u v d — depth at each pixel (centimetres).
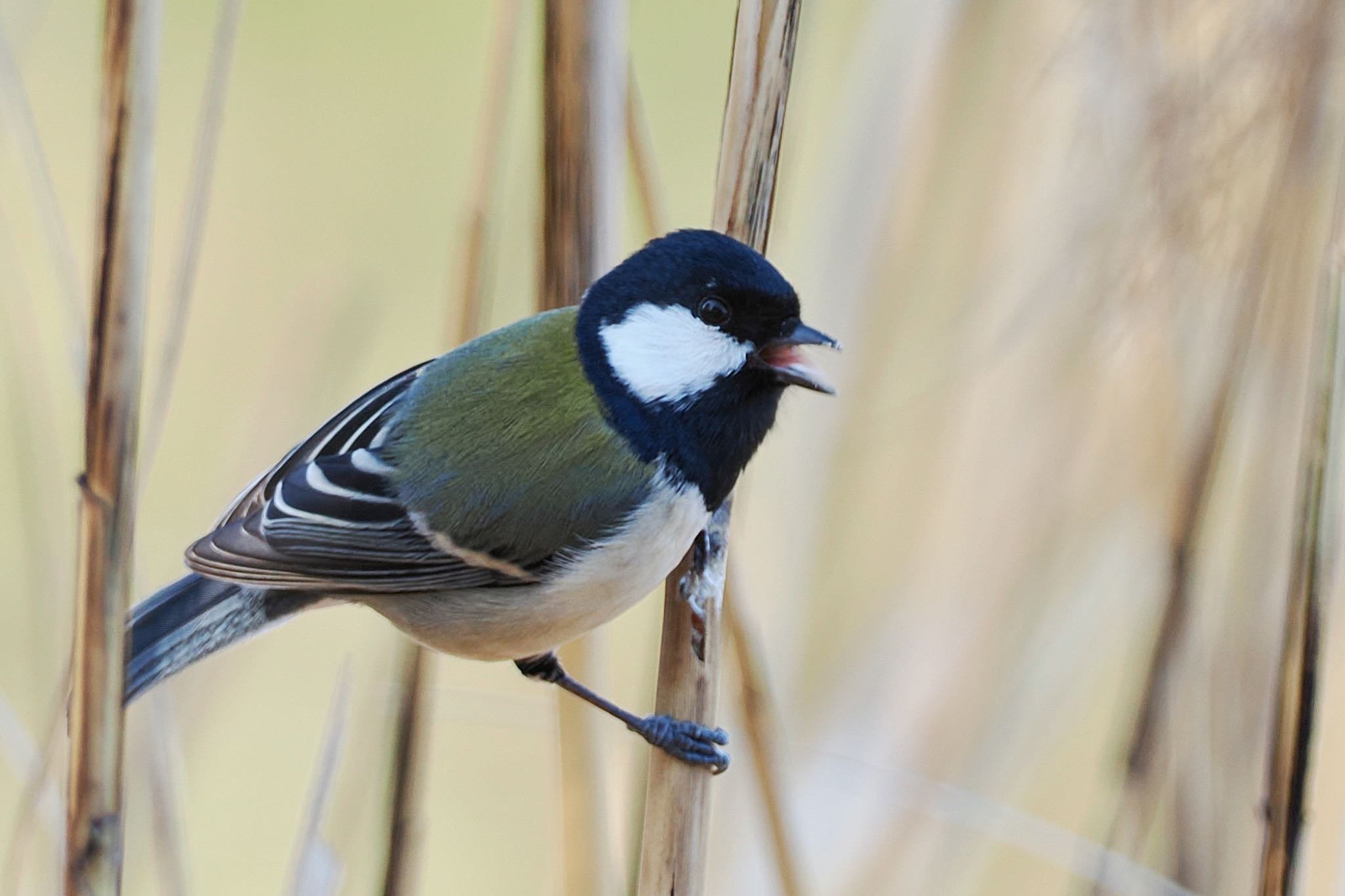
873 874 674
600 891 625
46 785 569
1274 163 625
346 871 662
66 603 643
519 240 764
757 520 769
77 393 495
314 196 986
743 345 607
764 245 604
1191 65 627
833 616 732
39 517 646
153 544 850
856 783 692
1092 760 740
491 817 867
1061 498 712
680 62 1029
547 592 629
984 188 739
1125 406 688
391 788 642
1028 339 721
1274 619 651
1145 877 634
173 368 490
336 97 1045
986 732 702
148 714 605
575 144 607
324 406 741
